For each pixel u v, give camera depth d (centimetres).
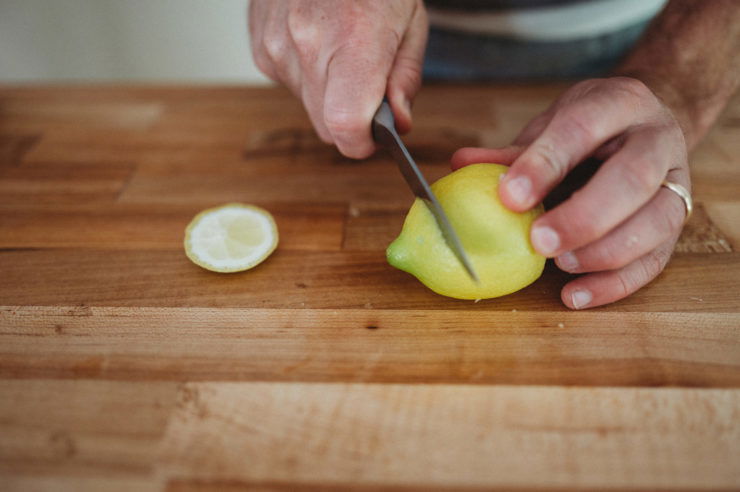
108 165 43
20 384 29
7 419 28
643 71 38
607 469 26
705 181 40
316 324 31
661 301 32
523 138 36
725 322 31
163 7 74
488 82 52
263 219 37
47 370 30
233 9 75
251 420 28
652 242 30
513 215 30
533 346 30
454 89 51
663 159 30
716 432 27
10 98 51
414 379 29
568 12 49
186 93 52
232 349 30
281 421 27
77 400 28
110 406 28
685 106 37
